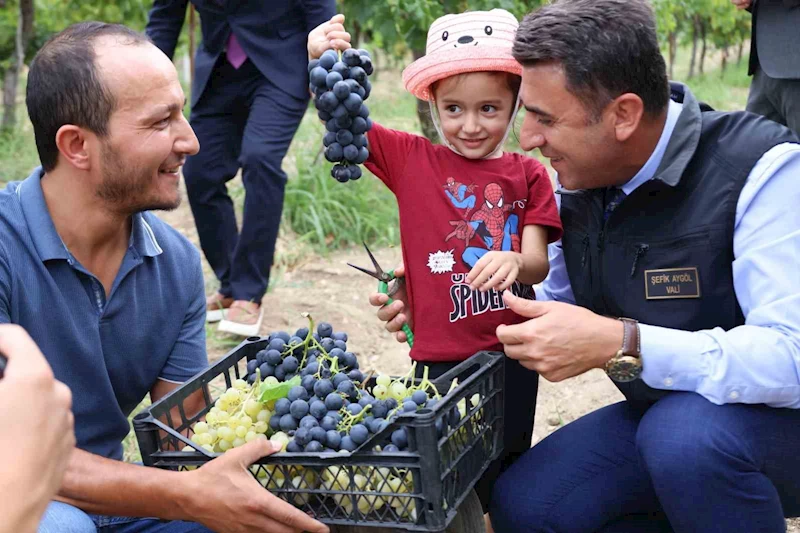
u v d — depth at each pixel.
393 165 2.40
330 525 1.96
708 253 2.00
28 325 2.01
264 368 2.03
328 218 5.43
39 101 1.91
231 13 3.95
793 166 1.93
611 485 2.20
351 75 2.10
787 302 1.91
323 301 4.57
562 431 2.32
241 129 4.28
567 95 1.90
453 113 2.34
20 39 8.95
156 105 1.93
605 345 1.94
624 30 1.84
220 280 4.44
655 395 2.14
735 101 13.10
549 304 1.98
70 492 1.84
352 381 1.98
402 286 2.45
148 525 2.12
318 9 3.95
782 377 1.91
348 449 1.76
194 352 2.31
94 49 1.89
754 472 1.93
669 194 2.03
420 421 1.67
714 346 1.93
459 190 2.36
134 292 2.13
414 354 2.38
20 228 1.98
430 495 1.71
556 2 1.94
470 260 2.34
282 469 1.81
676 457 1.92
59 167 1.97
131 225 2.12
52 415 1.03
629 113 1.91
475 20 2.31
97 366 2.09
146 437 1.87
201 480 1.77
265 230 4.05
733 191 1.96
